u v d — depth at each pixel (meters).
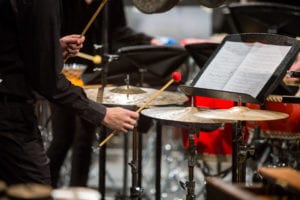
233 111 5.58
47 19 5.17
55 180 8.73
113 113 5.61
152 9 5.99
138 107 6.21
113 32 9.36
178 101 6.38
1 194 3.97
